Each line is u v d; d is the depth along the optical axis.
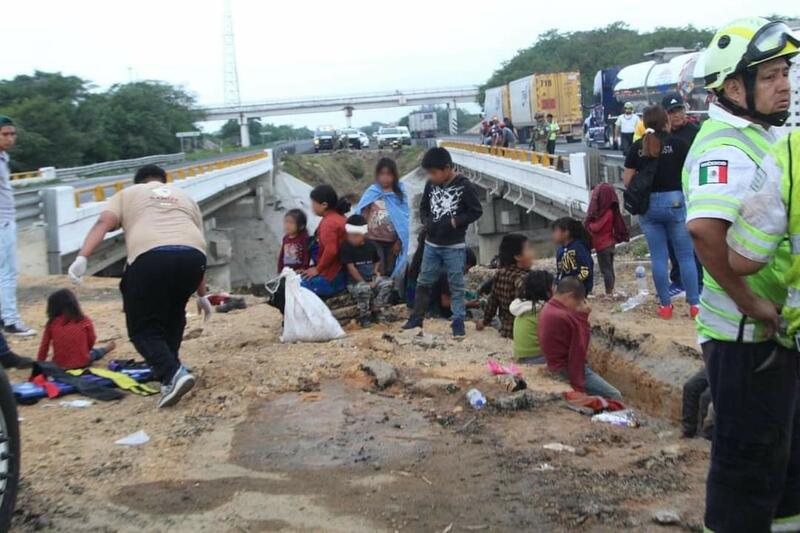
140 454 5.11
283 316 8.22
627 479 4.55
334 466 4.87
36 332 9.63
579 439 5.21
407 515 4.18
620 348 8.40
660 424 5.66
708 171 3.12
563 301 6.71
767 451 3.18
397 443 5.21
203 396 6.28
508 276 8.58
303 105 109.19
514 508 4.21
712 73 3.25
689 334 8.21
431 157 8.20
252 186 46.34
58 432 5.55
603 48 82.50
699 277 9.66
